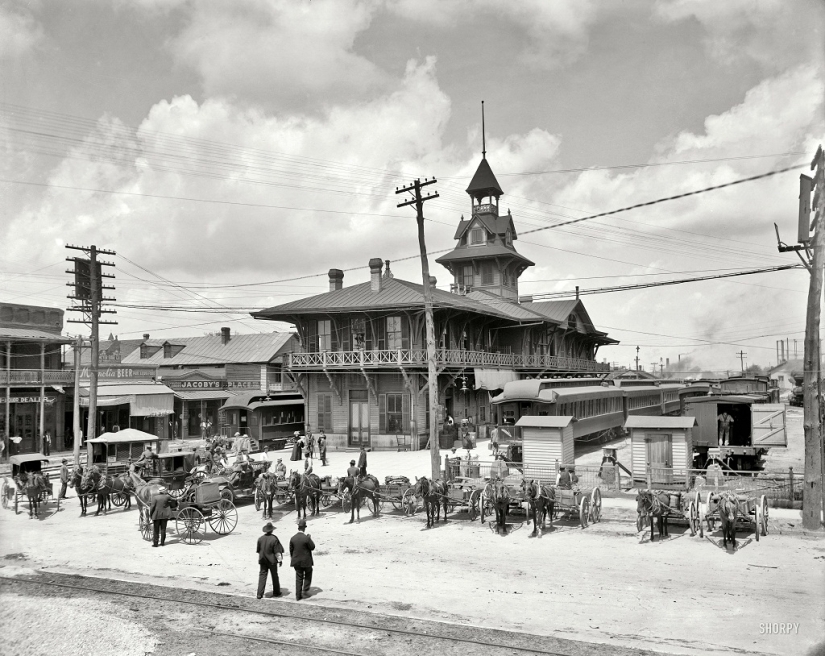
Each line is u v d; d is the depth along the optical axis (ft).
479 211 226.38
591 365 260.01
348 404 150.51
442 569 58.29
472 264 223.92
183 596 52.29
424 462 123.34
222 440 147.54
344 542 68.80
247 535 73.05
